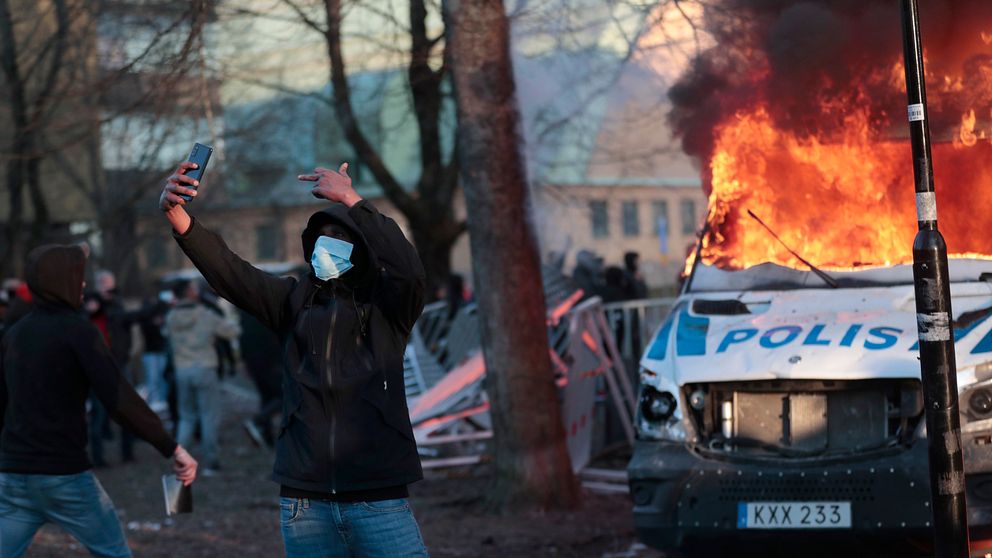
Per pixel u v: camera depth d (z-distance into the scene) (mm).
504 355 8594
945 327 4656
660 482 5789
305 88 13711
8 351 5020
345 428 3760
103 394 4867
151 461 12930
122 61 10758
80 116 12258
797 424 5688
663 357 6105
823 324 5965
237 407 18766
